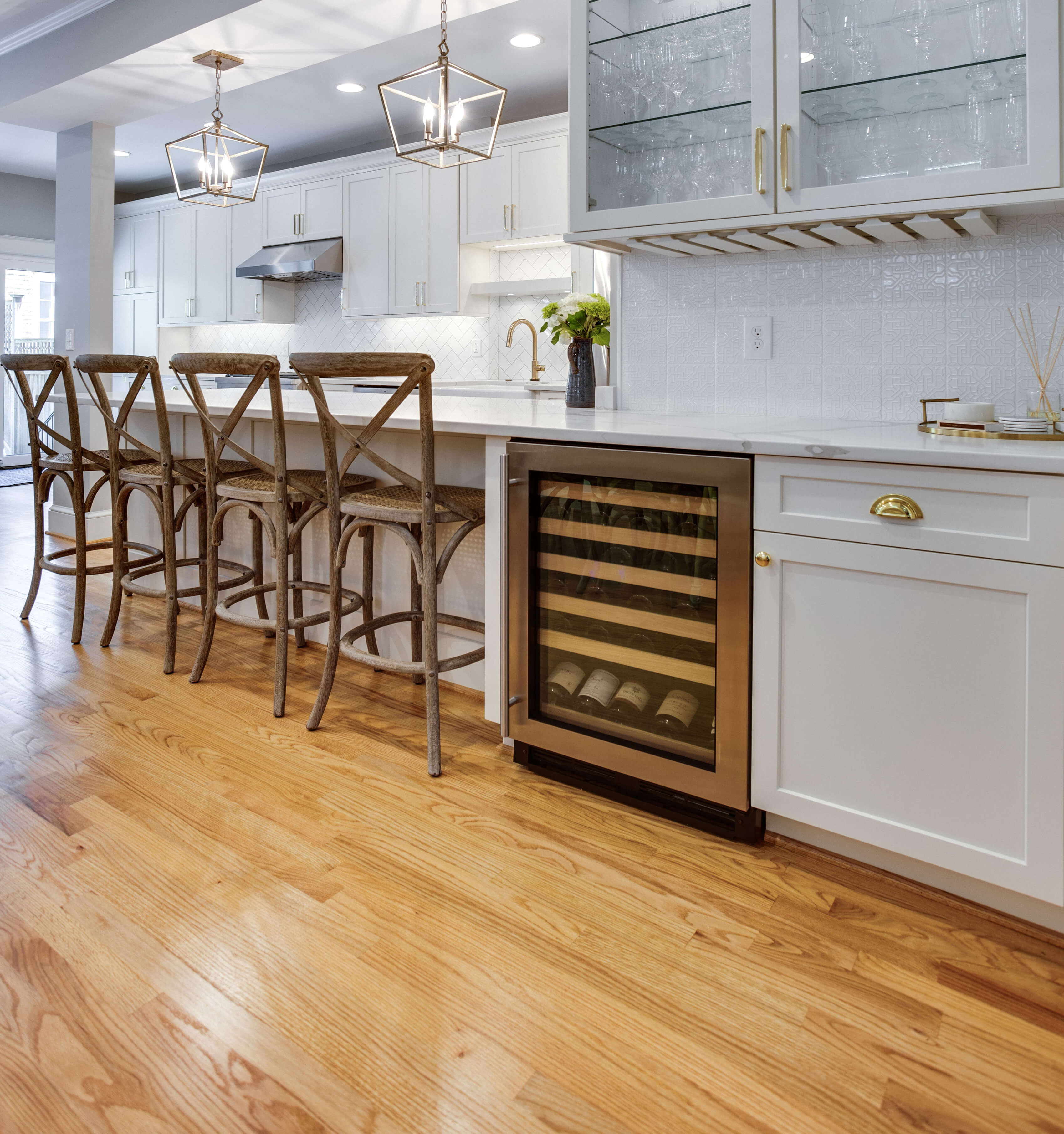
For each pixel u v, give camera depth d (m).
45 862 1.63
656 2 1.96
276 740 2.20
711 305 2.26
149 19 3.70
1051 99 1.52
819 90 1.76
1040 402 1.68
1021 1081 1.15
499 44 4.28
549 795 1.93
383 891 1.56
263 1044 1.20
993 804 1.39
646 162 2.02
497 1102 1.11
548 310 2.65
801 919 1.49
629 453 1.73
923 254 1.94
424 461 1.98
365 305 5.77
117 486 2.87
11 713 2.34
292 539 2.49
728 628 1.65
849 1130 1.07
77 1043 1.20
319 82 4.88
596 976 1.34
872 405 2.04
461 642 2.54
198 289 6.82
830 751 1.56
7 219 7.48
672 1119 1.08
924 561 1.41
